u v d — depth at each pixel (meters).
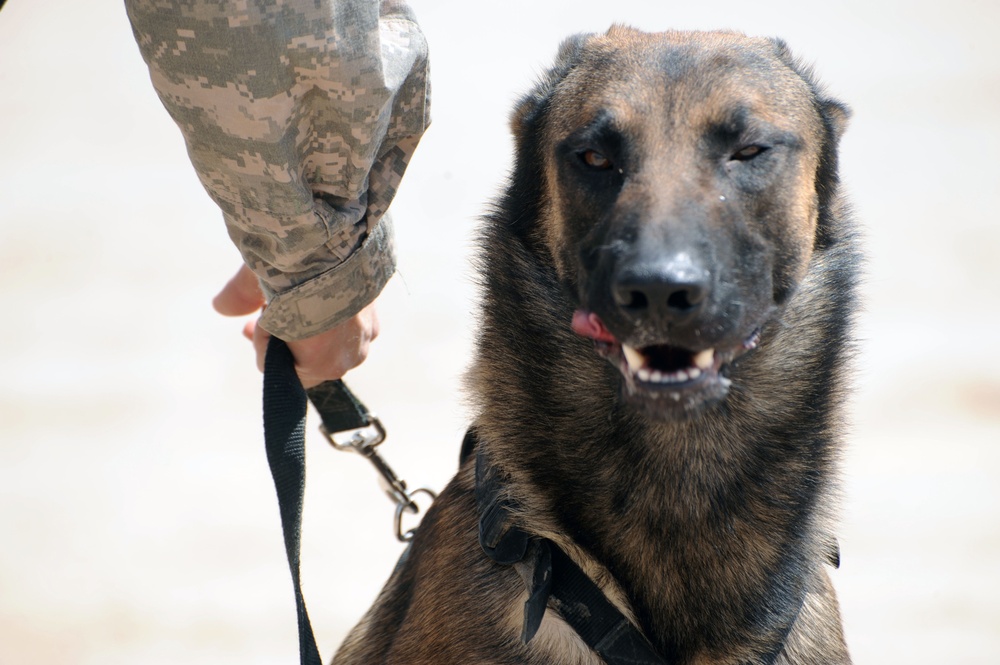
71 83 19.58
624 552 3.46
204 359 10.52
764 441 3.53
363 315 3.86
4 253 13.05
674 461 3.47
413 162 15.50
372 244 3.55
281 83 3.07
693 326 3.12
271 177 3.18
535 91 3.84
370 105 3.19
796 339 3.62
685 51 3.58
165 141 16.94
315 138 3.24
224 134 3.12
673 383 3.19
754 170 3.42
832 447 3.62
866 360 9.80
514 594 3.39
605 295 3.17
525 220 3.72
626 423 3.47
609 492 3.47
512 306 3.66
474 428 3.77
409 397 9.30
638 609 3.46
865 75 18.56
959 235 12.63
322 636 6.57
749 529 3.49
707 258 3.15
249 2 2.97
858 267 3.79
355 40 3.11
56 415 9.44
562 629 3.38
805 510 3.53
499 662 3.37
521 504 3.46
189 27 2.99
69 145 16.88
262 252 3.40
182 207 14.45
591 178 3.46
